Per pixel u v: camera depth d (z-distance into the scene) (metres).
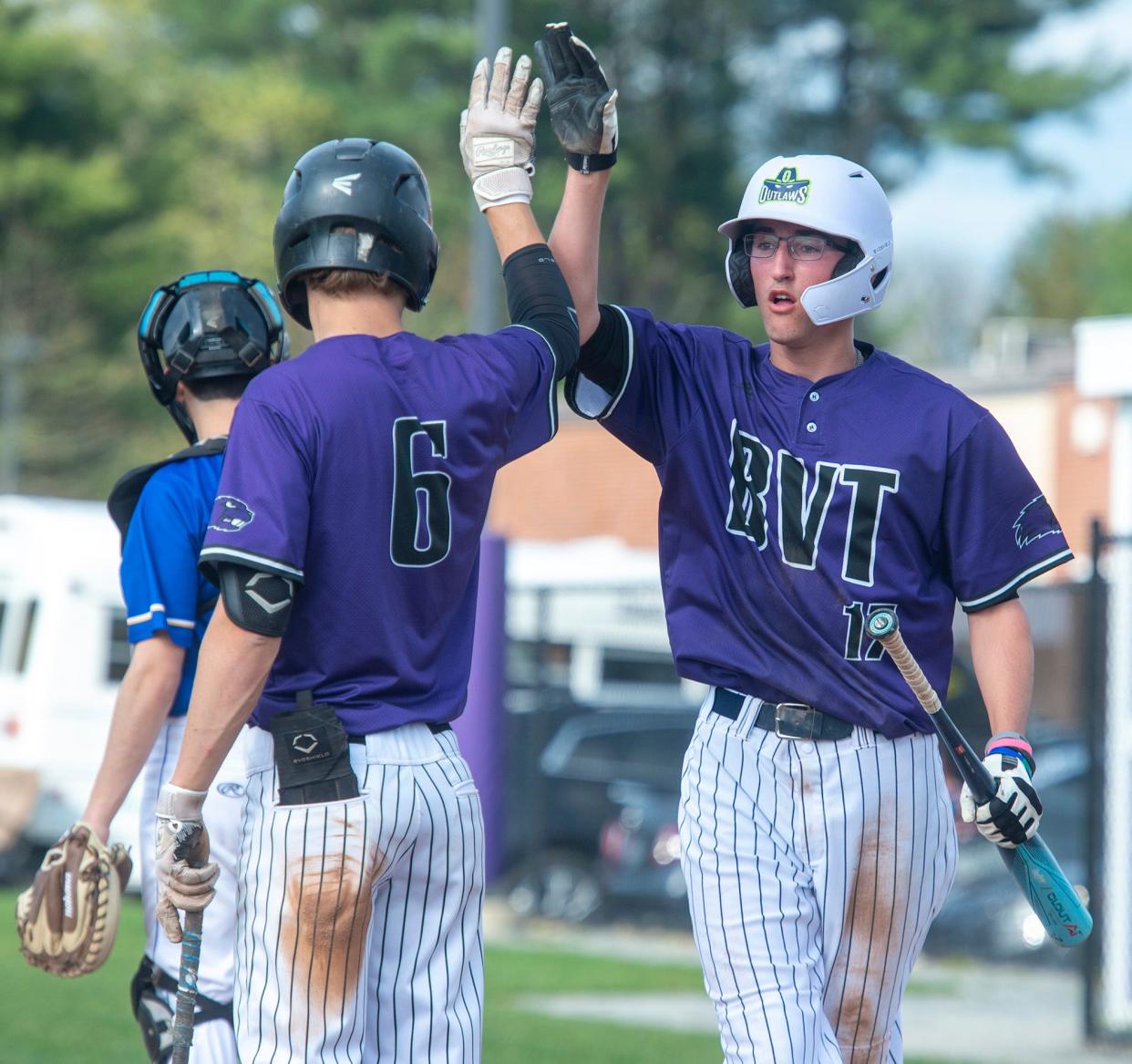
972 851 45.09
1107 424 72.56
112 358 163.88
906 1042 32.50
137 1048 26.94
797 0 127.69
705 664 14.23
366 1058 12.59
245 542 11.72
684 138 135.38
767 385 14.24
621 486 87.06
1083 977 32.50
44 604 55.88
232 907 15.13
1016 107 123.62
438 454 12.43
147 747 15.09
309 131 159.88
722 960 13.90
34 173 154.88
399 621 12.33
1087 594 33.62
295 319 13.42
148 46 168.50
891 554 13.89
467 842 12.69
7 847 55.16
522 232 14.15
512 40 124.44
